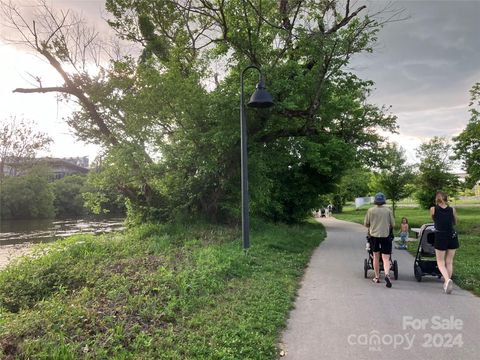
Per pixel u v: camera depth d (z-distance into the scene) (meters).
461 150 23.50
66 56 17.88
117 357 4.72
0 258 22.27
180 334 5.54
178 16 20.06
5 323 6.22
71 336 5.34
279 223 25.19
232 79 18.50
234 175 17.97
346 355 5.01
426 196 34.97
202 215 18.59
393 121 26.30
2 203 62.97
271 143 19.72
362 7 16.39
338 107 20.09
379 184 36.09
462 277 9.20
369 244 9.38
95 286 8.59
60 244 14.91
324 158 25.42
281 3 17.34
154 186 18.78
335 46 15.52
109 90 17.16
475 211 40.97
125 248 13.68
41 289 10.50
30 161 69.62
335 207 59.12
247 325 5.88
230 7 17.44
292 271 10.05
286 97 16.72
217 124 16.80
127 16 20.62
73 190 75.88
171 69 17.47
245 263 10.33
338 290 8.35
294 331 5.87
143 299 6.90
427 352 5.07
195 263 9.95
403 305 7.14
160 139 17.62
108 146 17.64
